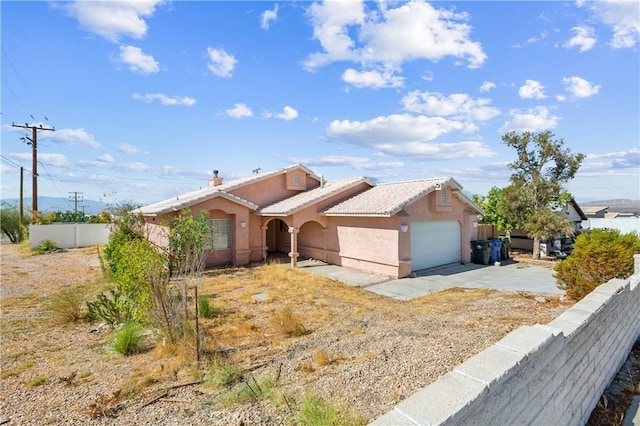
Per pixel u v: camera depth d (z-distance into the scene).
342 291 11.80
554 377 3.27
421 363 5.77
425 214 15.77
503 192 20.77
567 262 9.70
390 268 14.38
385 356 6.14
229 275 14.55
